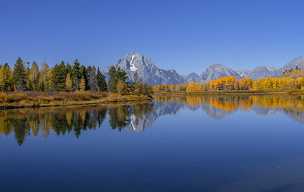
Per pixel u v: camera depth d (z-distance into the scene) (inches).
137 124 1855.3
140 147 1165.1
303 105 3309.5
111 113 2527.1
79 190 698.8
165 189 689.6
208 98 5925.2
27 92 3981.3
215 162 922.7
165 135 1440.7
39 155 1047.0
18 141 1296.8
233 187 692.1
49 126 1731.1
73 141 1296.8
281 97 5659.5
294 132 1498.5
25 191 696.4
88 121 1971.0
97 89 5457.7
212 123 1894.7
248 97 6028.5
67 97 3750.0
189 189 685.3
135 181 751.1
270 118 2118.6
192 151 1084.5
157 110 2945.4
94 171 848.3
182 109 3080.7
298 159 945.5
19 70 4692.4
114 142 1270.9
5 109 2736.2
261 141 1270.9
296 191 658.2
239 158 970.1
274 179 743.1
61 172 844.0
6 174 831.1
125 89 5295.3
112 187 712.4
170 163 919.7
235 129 1621.6
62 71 4815.5
